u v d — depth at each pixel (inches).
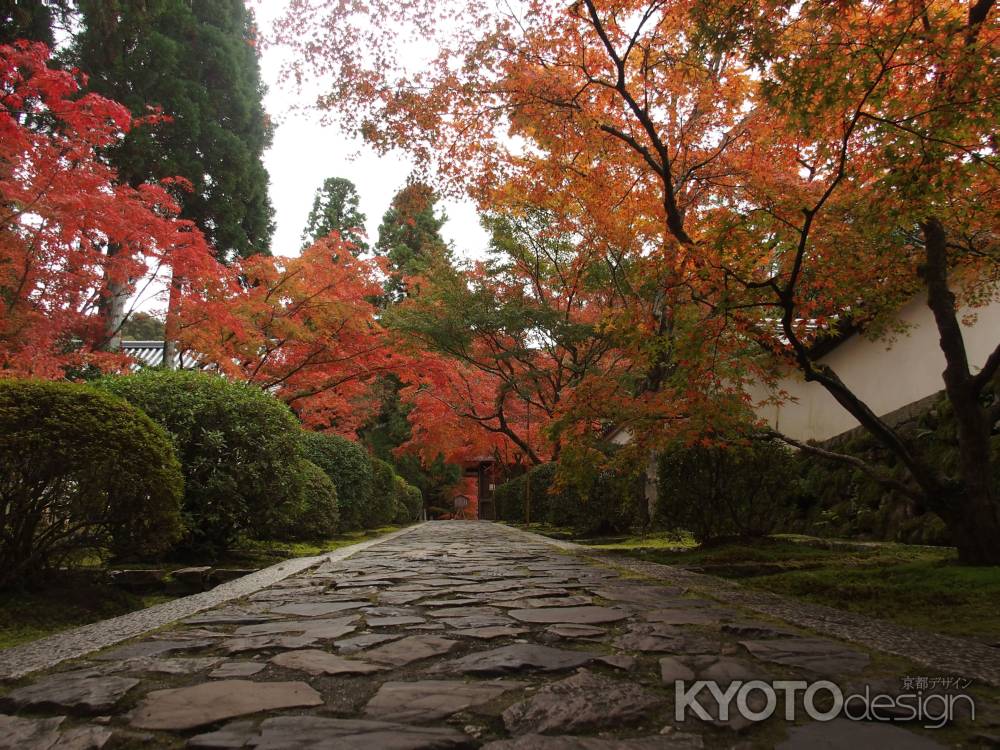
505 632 118.6
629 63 243.9
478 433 812.6
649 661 96.0
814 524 402.6
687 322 204.8
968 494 188.9
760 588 185.9
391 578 210.7
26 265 281.9
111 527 172.6
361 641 112.1
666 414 245.3
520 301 555.5
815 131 167.5
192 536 249.6
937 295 197.6
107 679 87.7
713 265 174.9
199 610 145.9
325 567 249.9
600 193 311.0
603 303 566.9
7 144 260.4
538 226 525.7
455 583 196.5
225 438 253.9
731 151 287.6
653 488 426.9
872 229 173.8
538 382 585.0
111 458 158.7
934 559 217.2
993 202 177.9
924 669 90.0
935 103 144.4
